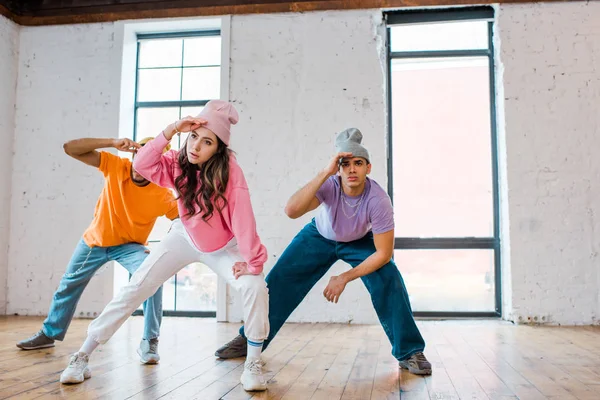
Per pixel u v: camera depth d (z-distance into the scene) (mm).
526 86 4520
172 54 5121
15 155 4941
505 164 4516
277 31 4766
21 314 4785
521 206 4445
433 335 3777
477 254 4730
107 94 4922
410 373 2510
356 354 3021
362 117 4625
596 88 4469
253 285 2127
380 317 2648
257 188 4652
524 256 4406
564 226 4398
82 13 5012
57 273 4793
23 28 5066
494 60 4766
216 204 2078
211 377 2361
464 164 4820
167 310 4879
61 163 4891
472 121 4848
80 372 2207
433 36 4895
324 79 4688
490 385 2273
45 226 4848
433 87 4895
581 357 2943
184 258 2256
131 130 5035
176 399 1991
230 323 4406
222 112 2109
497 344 3393
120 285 4793
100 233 2748
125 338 3463
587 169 4422
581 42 4516
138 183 2600
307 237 2760
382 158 4578
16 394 2018
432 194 4824
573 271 4363
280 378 2387
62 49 5008
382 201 2457
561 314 4336
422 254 4789
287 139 4664
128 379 2301
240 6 4820
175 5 4910
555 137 4465
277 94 4711
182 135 5074
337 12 4742
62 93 4961
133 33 5078
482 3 4625
